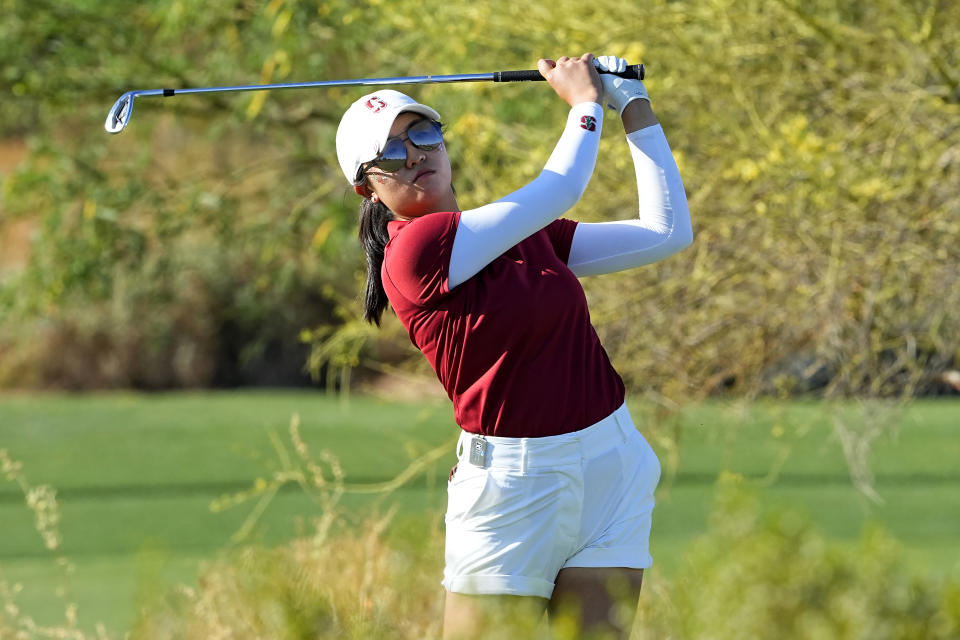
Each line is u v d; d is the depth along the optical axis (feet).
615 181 78.18
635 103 38.04
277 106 140.87
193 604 49.39
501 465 34.73
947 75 74.54
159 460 149.48
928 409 155.33
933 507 109.19
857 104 77.56
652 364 76.59
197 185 147.13
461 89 86.74
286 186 148.66
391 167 36.60
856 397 72.79
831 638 25.99
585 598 34.96
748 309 74.33
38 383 233.55
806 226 70.64
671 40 79.71
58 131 149.48
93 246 137.39
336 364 90.58
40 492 63.16
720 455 125.39
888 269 70.85
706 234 73.82
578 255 38.14
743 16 78.89
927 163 72.43
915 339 72.69
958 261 70.28
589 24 79.30
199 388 234.38
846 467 121.90
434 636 42.06
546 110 90.17
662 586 43.83
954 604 26.35
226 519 114.52
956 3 77.46
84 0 137.08
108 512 121.90
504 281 34.76
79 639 59.67
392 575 51.34
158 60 141.59
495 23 80.38
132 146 160.76
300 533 68.28
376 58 121.49
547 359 34.68
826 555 27.20
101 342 237.25
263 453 148.77
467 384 35.19
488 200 78.95
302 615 36.65
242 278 230.68
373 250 38.52
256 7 125.49
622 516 35.24
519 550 34.60
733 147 75.20
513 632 31.37
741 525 28.02
